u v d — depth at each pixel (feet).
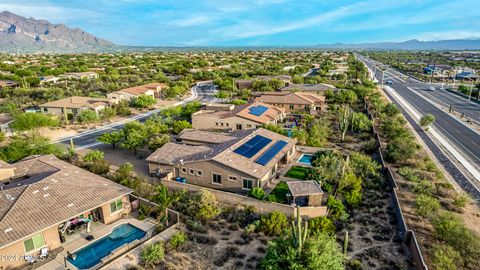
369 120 215.10
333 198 105.60
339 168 124.57
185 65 600.39
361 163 134.31
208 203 103.96
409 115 252.83
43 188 91.61
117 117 243.81
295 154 158.51
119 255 81.66
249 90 349.41
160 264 78.95
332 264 67.77
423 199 101.55
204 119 198.08
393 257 82.23
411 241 85.10
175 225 94.89
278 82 363.97
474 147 174.50
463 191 120.98
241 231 93.91
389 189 121.19
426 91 385.09
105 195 95.76
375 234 92.27
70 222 90.84
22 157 139.74
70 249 84.23
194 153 132.67
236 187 116.67
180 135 163.84
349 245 86.84
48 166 113.91
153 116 223.30
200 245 86.63
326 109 271.69
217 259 80.94
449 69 581.53
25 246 78.02
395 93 366.63
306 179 126.93
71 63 616.80
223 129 196.85
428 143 180.96
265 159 125.39
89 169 133.69
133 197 107.86
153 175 132.26
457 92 373.40
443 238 86.17
